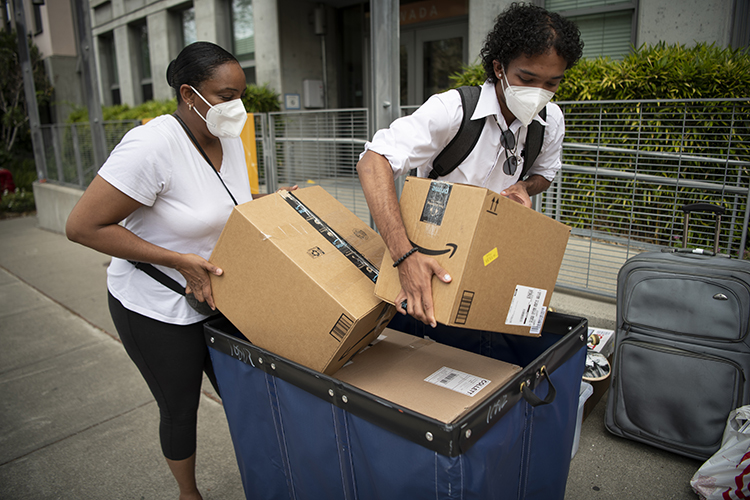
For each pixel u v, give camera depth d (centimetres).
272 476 142
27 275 480
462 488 92
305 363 122
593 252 278
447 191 107
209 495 189
